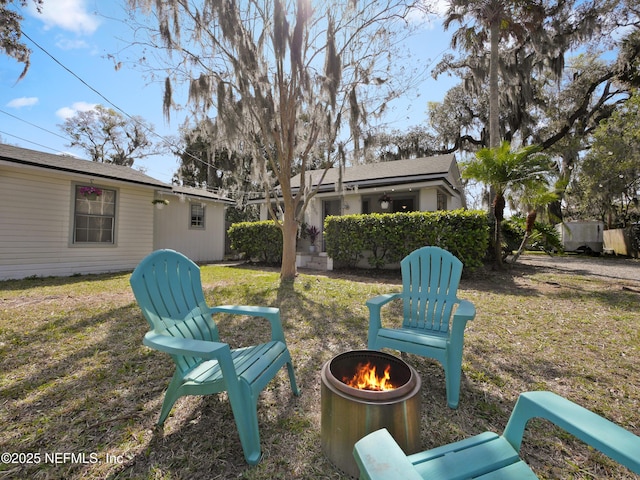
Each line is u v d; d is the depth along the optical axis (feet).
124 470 4.85
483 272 24.36
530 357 8.98
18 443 5.41
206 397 6.91
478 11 31.78
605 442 2.84
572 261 37.73
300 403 6.72
